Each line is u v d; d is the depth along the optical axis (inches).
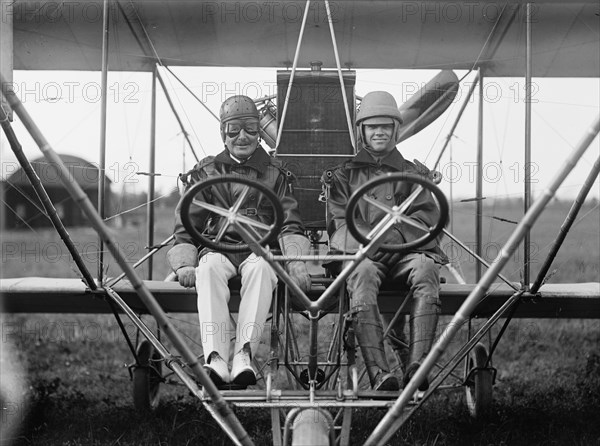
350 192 232.8
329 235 230.4
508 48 312.3
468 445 240.2
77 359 344.8
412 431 250.8
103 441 243.0
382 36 300.5
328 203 232.2
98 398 292.5
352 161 235.6
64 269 475.5
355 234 175.9
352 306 209.5
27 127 168.1
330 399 193.3
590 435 245.8
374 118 231.8
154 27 291.9
